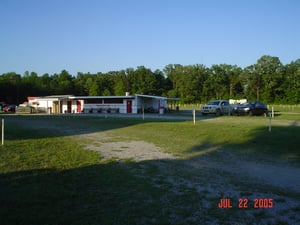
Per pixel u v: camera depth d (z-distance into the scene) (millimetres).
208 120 22812
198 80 89125
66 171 7031
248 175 6879
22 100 74312
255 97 85812
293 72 82750
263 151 9844
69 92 87062
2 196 5203
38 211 4551
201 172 7105
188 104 87562
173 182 6215
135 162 8141
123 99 41281
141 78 87438
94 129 17203
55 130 16656
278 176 6809
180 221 4230
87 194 5379
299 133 13508
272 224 4164
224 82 89688
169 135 14141
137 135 14297
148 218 4328
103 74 101188
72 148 10328
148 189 5707
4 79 75375
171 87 97000
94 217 4348
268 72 84062
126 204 4887
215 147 10727
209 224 4145
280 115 29500
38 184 5945
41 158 8508
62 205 4816
